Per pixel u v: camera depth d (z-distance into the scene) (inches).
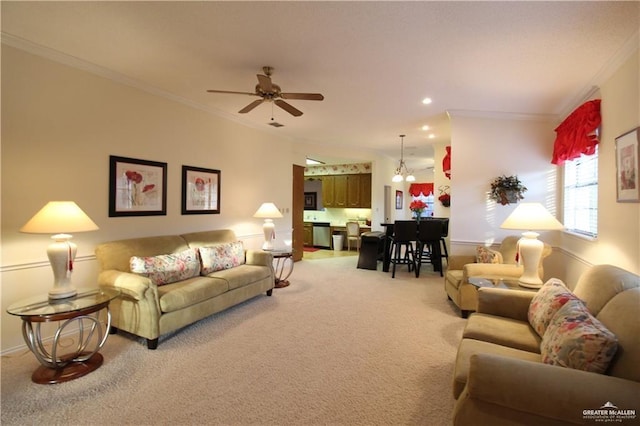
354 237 332.5
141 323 107.5
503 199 166.6
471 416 55.6
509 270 128.3
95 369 94.0
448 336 118.4
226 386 86.0
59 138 114.5
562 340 61.7
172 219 156.5
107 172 129.3
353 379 89.5
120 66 122.0
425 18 86.7
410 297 167.2
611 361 55.3
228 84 139.3
